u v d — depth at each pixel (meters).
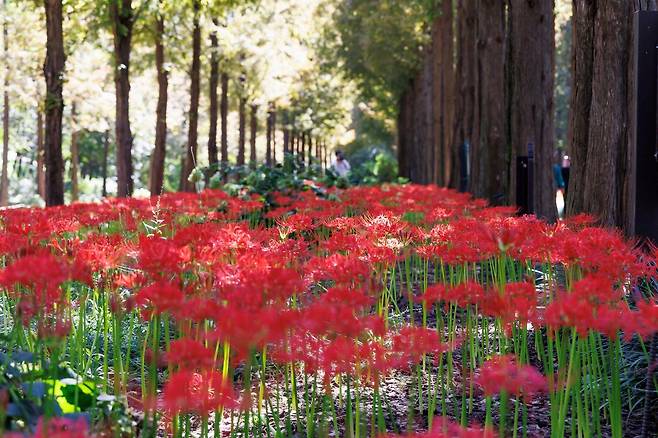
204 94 36.78
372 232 4.91
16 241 3.79
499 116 14.23
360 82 38.16
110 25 19.20
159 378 5.06
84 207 7.71
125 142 18.78
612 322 2.83
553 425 3.43
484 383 2.77
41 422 2.38
